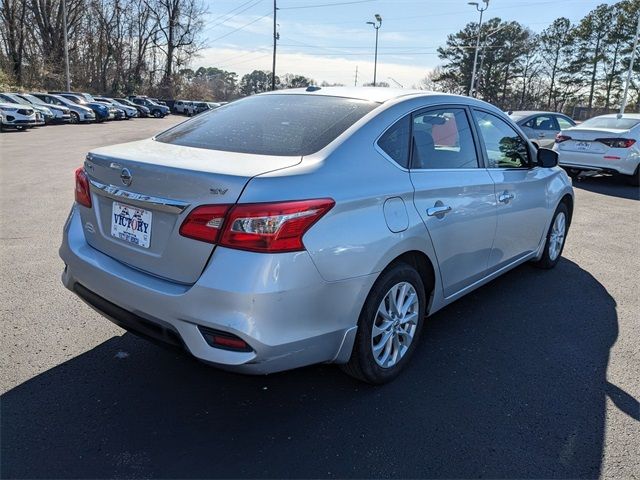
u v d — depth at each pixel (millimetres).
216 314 2223
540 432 2586
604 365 3279
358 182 2570
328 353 2531
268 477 2227
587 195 9648
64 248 2922
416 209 2869
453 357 3316
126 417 2588
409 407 2762
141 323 2504
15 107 22641
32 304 3824
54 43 49656
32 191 8383
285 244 2230
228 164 2408
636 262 5508
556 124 13672
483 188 3492
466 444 2477
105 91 56750
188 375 2996
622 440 2545
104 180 2699
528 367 3221
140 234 2520
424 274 3188
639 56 57719
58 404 2660
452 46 68938
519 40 68000
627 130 10250
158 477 2201
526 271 5102
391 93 3258
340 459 2350
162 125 31719
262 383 2945
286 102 3262
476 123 3662
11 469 2193
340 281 2445
